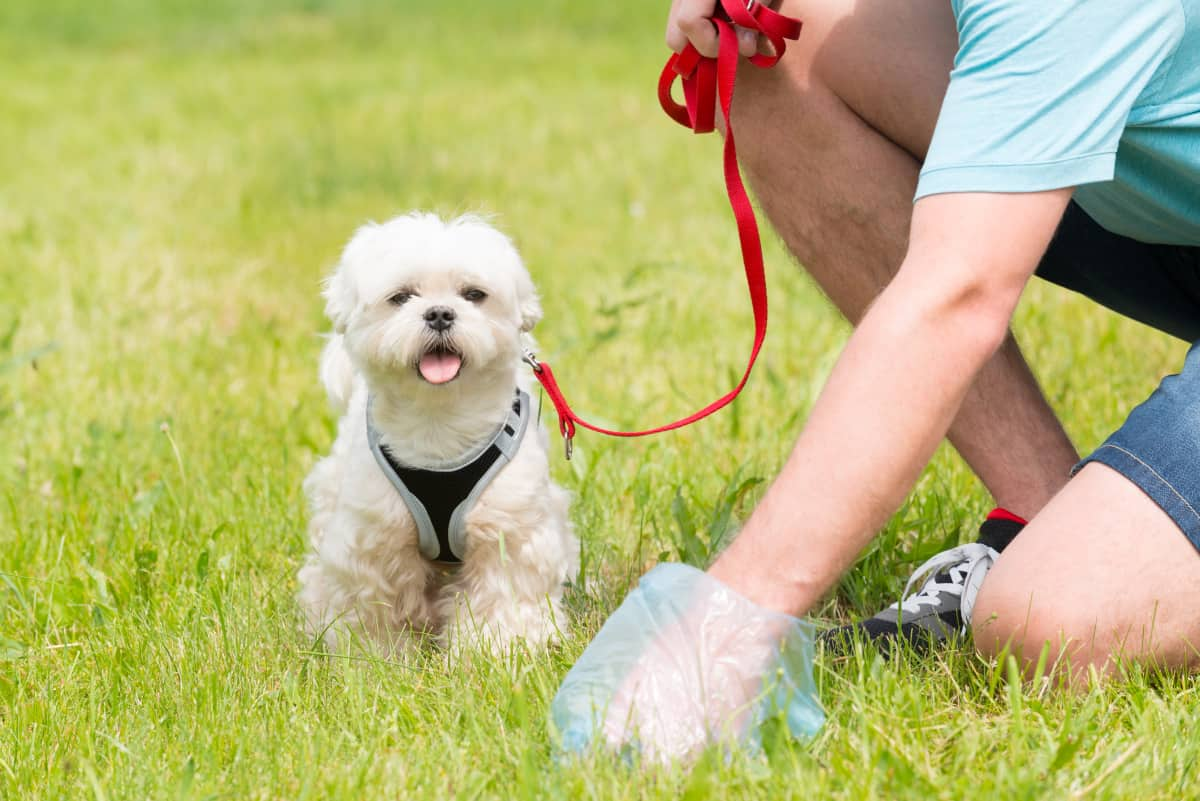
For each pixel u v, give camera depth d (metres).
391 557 3.03
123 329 5.75
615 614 2.29
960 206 2.12
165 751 2.43
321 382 3.43
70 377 5.10
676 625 2.22
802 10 2.84
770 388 4.69
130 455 4.31
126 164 9.39
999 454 2.89
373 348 2.90
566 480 3.91
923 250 2.13
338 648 2.92
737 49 2.72
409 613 3.12
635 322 5.61
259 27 17.73
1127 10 2.16
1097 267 3.00
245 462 4.17
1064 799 2.04
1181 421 2.39
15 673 2.84
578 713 2.23
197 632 2.91
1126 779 2.10
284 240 7.35
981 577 2.72
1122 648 2.38
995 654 2.48
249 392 4.93
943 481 3.64
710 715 2.18
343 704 2.55
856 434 2.10
